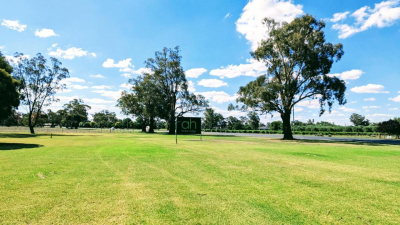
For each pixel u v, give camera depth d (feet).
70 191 18.53
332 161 37.04
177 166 30.78
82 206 15.10
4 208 14.61
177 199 16.74
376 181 22.98
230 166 30.99
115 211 14.28
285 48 107.76
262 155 44.16
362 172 27.63
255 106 113.70
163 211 14.35
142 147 59.36
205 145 69.41
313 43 102.89
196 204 15.70
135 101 202.90
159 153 45.96
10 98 77.92
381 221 13.19
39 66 155.94
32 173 25.59
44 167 29.48
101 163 33.09
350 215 14.02
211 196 17.52
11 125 327.26
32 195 17.38
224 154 45.32
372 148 63.67
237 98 118.83
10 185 20.27
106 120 445.78
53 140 91.56
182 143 77.56
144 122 230.89
